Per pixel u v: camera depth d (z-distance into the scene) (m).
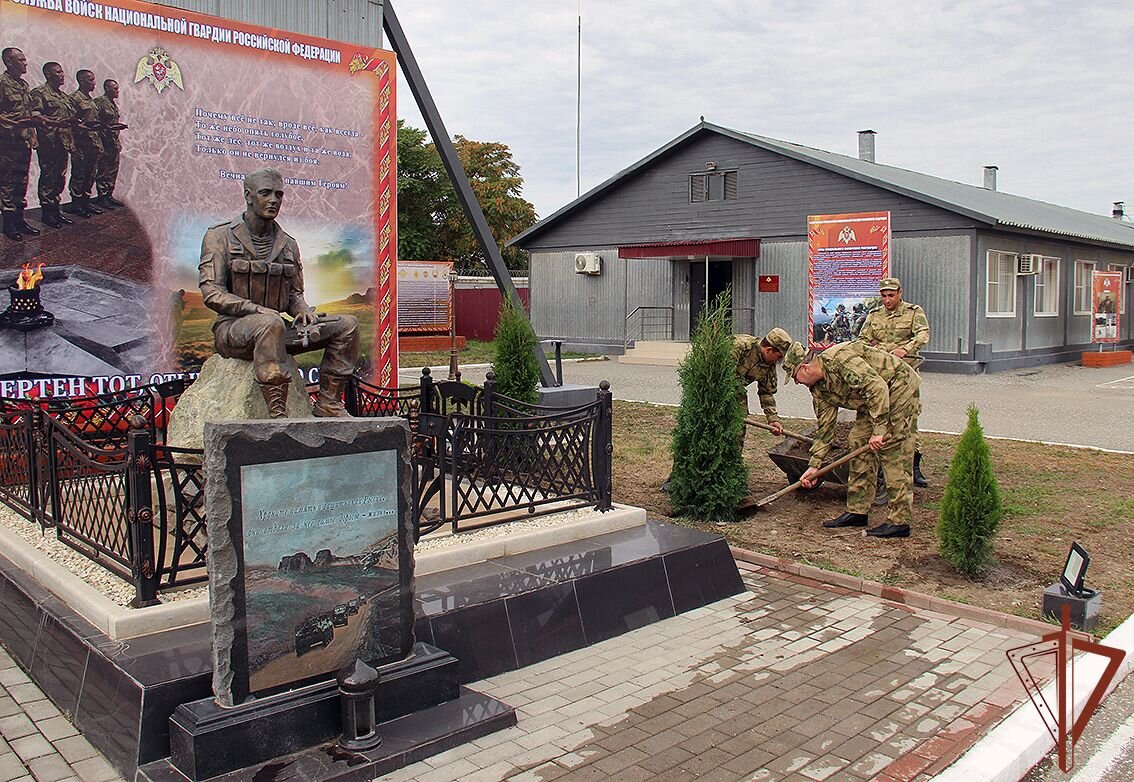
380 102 10.80
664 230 26.02
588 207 27.59
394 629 4.21
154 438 6.05
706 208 25.05
